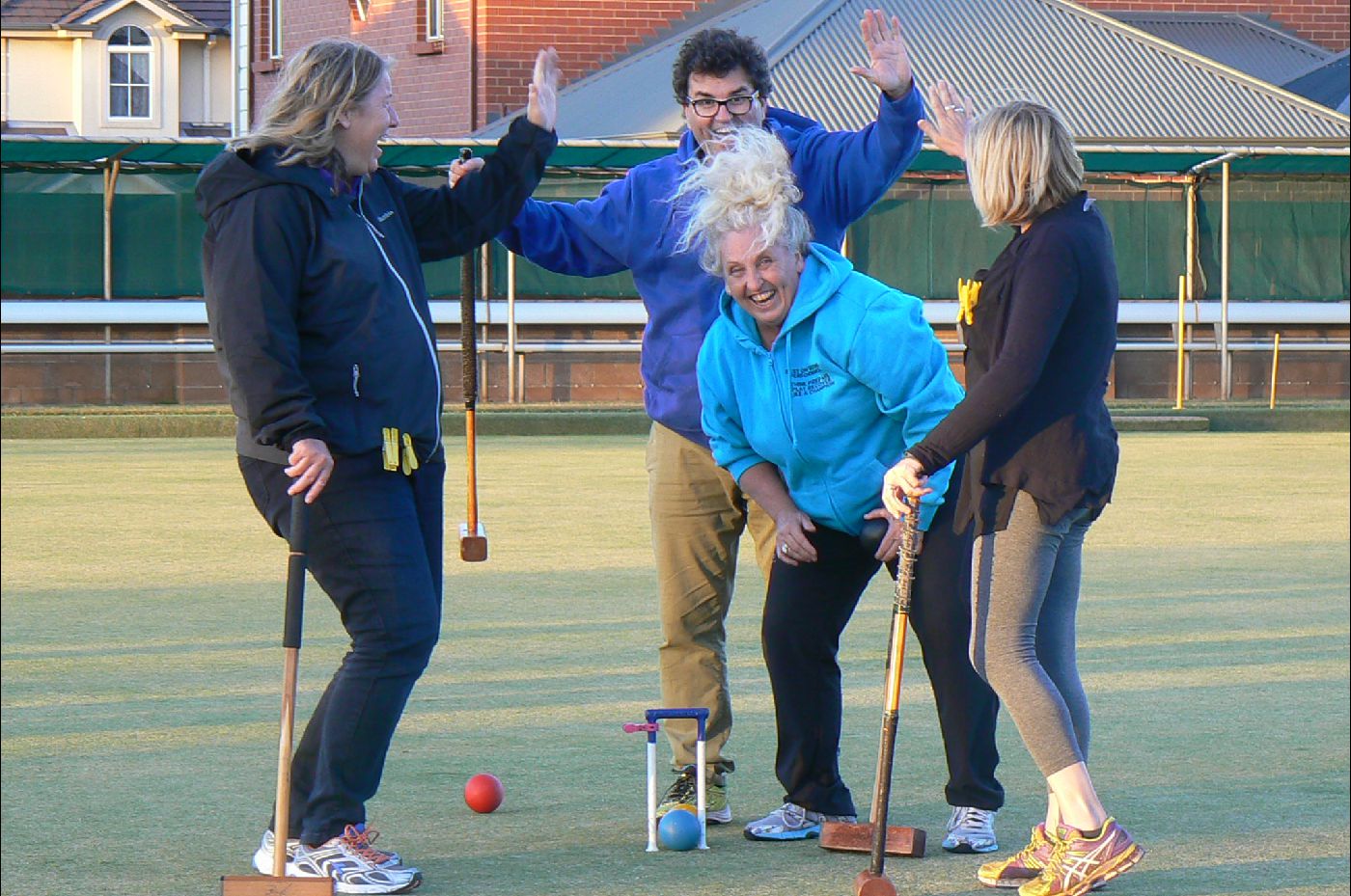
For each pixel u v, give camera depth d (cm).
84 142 3262
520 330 3616
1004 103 739
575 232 921
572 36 4153
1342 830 845
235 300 726
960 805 823
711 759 871
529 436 3175
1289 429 3322
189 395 3528
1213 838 833
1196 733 1038
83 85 6562
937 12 3831
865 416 798
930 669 821
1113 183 3644
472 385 940
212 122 6706
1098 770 957
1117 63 3759
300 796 779
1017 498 735
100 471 2528
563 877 775
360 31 4516
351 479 757
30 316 3438
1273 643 1312
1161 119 3603
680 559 879
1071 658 770
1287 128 3609
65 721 1060
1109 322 729
